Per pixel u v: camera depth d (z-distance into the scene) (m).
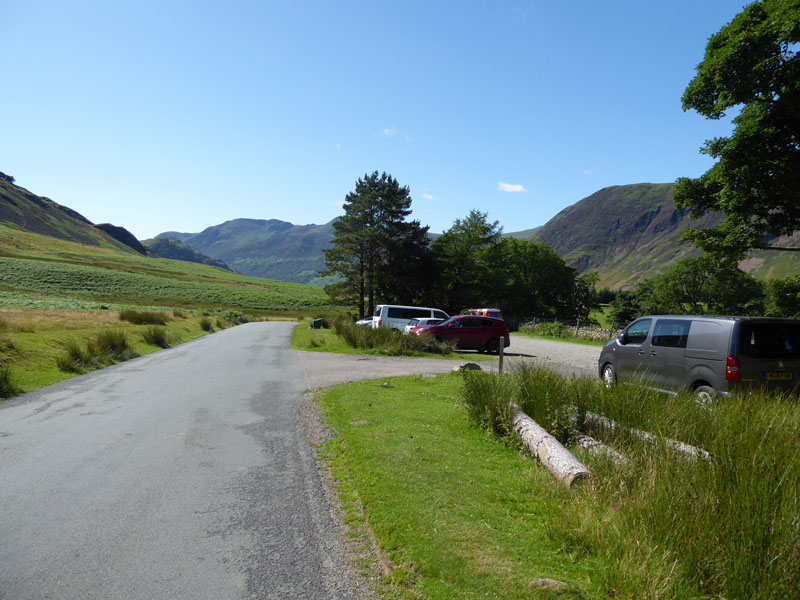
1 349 12.50
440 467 5.00
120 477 4.98
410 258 51.94
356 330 22.11
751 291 72.31
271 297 116.00
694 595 2.63
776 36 13.16
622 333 9.99
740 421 4.74
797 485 3.17
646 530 3.13
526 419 6.01
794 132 14.27
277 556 3.39
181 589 2.95
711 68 14.62
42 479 4.88
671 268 78.69
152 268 160.00
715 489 3.26
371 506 4.03
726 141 16.00
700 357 7.44
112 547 3.48
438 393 9.65
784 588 2.50
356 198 54.06
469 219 61.44
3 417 7.72
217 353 19.25
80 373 13.00
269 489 4.70
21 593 2.86
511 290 64.56
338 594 2.92
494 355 19.05
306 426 7.29
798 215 15.23
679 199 18.11
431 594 2.79
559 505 3.84
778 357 6.97
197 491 4.62
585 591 2.78
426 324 21.89
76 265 121.31
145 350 20.00
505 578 2.92
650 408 5.93
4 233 163.62
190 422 7.47
